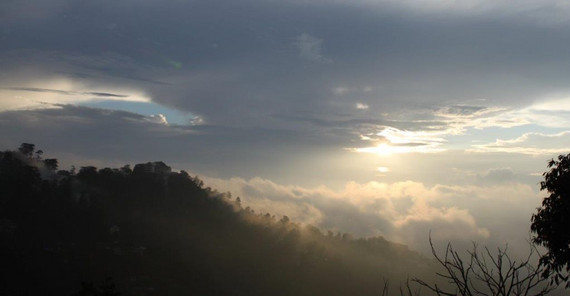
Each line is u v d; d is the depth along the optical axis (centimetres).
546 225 1146
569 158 1152
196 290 8056
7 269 7288
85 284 2484
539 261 1128
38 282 7175
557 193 1153
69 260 8181
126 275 8075
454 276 839
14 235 8425
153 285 7862
